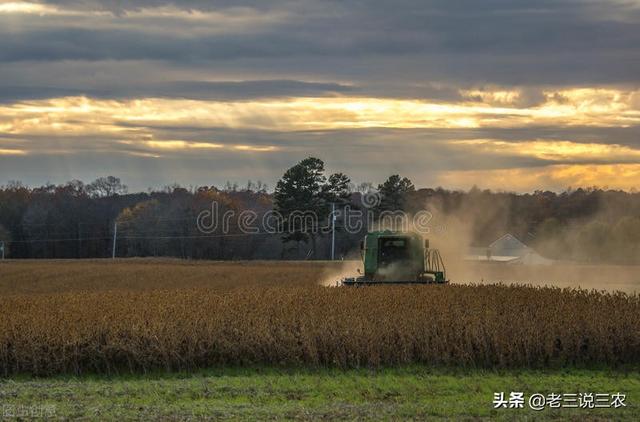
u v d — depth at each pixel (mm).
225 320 25875
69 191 172500
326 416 17797
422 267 39688
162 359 24469
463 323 25047
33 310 28844
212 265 96312
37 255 148000
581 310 27453
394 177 126625
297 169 122875
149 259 115750
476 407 18781
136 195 173875
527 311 27453
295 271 82375
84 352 24422
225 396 20578
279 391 21047
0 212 151125
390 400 19891
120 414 18094
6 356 24125
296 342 24750
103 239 149250
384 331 24672
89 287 65938
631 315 26203
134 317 25984
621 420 17688
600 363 24891
